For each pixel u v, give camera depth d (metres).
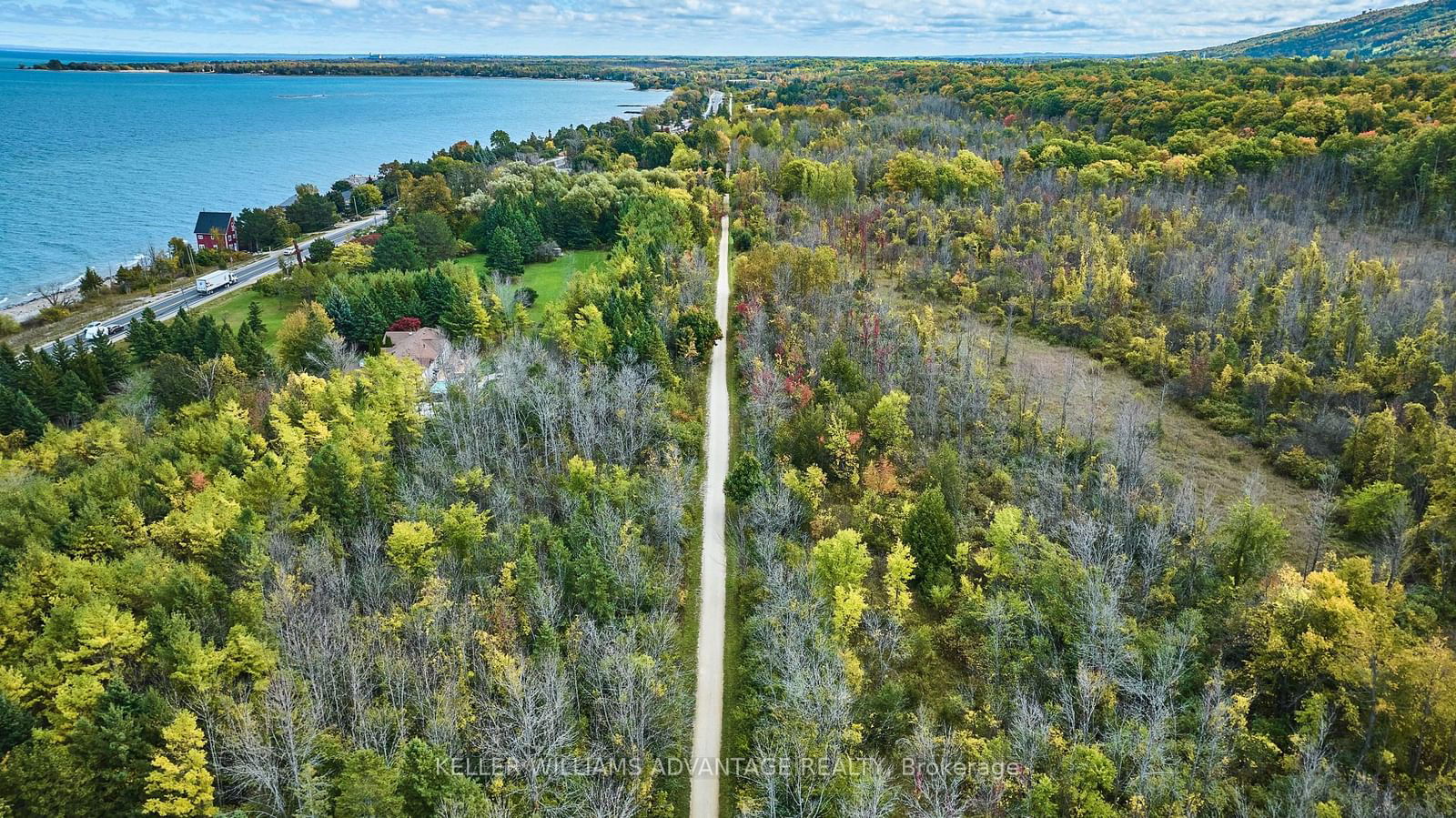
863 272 147.88
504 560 69.62
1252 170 180.75
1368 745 53.22
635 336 106.50
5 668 55.72
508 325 129.12
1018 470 89.19
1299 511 84.62
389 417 91.06
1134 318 127.12
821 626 64.81
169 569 64.44
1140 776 49.94
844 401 95.38
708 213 178.12
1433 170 161.62
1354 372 104.12
